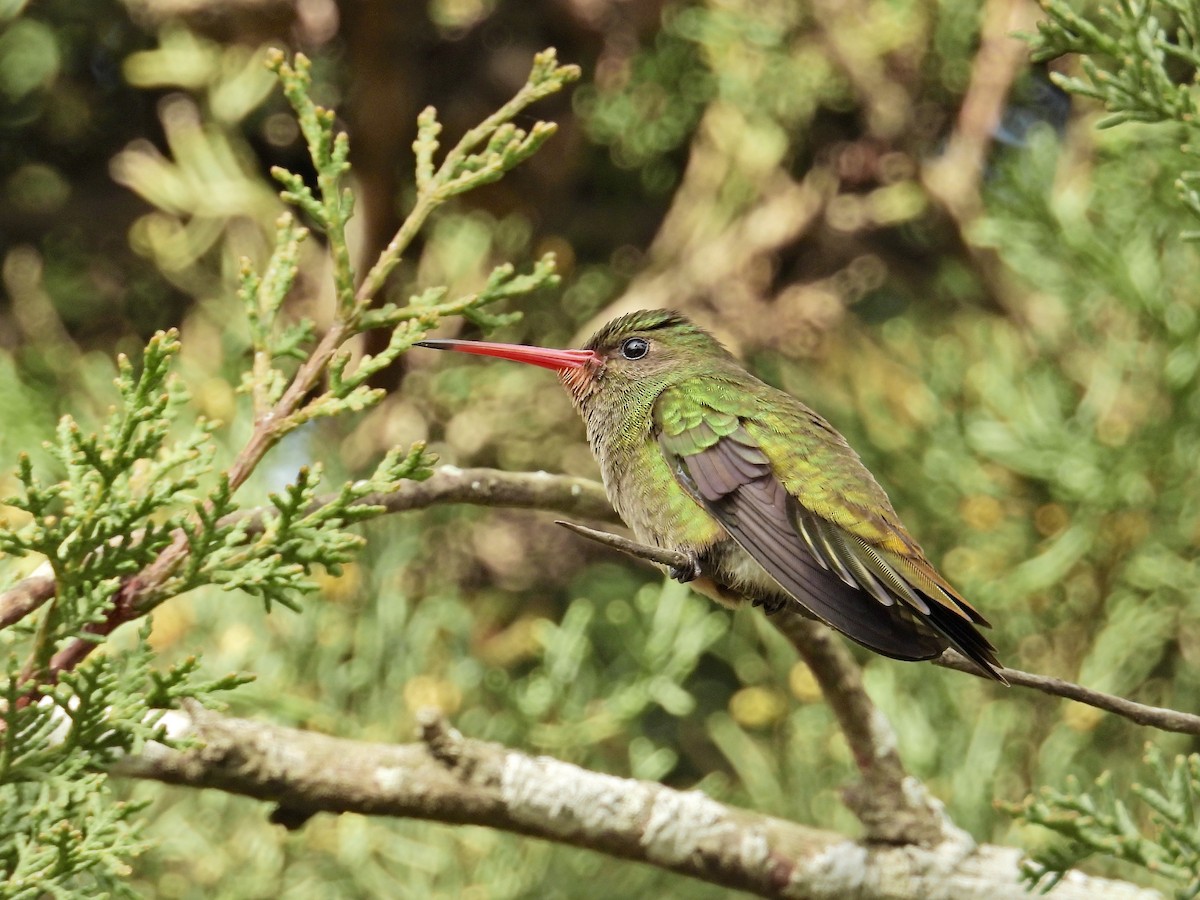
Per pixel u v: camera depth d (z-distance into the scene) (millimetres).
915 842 6980
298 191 5543
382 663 10266
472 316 5531
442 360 11891
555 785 6738
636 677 10625
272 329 5555
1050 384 10281
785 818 10281
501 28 12016
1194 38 6238
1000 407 10312
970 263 11648
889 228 12492
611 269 12898
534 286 5531
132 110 13297
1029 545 10289
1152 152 9281
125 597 5145
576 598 12055
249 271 5566
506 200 12195
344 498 5207
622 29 12062
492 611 11414
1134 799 9641
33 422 10750
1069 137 10773
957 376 10867
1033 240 10172
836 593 6570
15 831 4934
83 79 13156
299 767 6484
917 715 9930
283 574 5137
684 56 12508
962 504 10445
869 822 7004
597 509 7152
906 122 12062
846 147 12250
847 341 11680
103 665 4867
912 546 6781
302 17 11500
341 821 9812
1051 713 10023
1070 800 6246
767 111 12180
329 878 9859
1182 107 6176
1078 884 7008
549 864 10023
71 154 13234
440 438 12016
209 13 11695
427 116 5664
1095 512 9914
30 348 11719
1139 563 9883
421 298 5551
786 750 10766
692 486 7180
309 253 12203
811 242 12469
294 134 12891
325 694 10070
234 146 12625
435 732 6602
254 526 5668
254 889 9695
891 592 6543
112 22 12891
